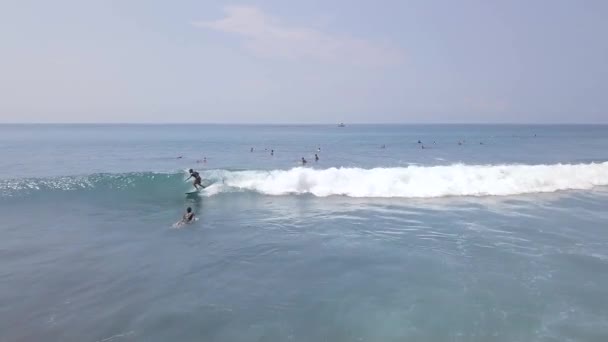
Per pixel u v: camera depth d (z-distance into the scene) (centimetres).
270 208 1631
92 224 1387
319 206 1664
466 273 927
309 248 1127
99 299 809
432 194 1850
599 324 687
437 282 879
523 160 3800
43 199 1714
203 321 718
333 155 4481
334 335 667
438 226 1343
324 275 931
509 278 893
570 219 1413
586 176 2083
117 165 3412
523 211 1543
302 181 1970
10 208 1580
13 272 949
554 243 1141
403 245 1145
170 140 7631
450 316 724
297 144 6481
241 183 1992
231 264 1006
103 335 671
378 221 1420
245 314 744
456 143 6781
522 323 693
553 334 655
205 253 1089
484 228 1310
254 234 1267
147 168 3206
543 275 907
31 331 682
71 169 3098
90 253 1088
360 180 1969
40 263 1010
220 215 1518
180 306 779
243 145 6222
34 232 1284
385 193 1873
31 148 5397
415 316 727
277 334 672
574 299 783
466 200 1756
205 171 2114
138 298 814
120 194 1845
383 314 737
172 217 1490
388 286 862
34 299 807
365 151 5069
